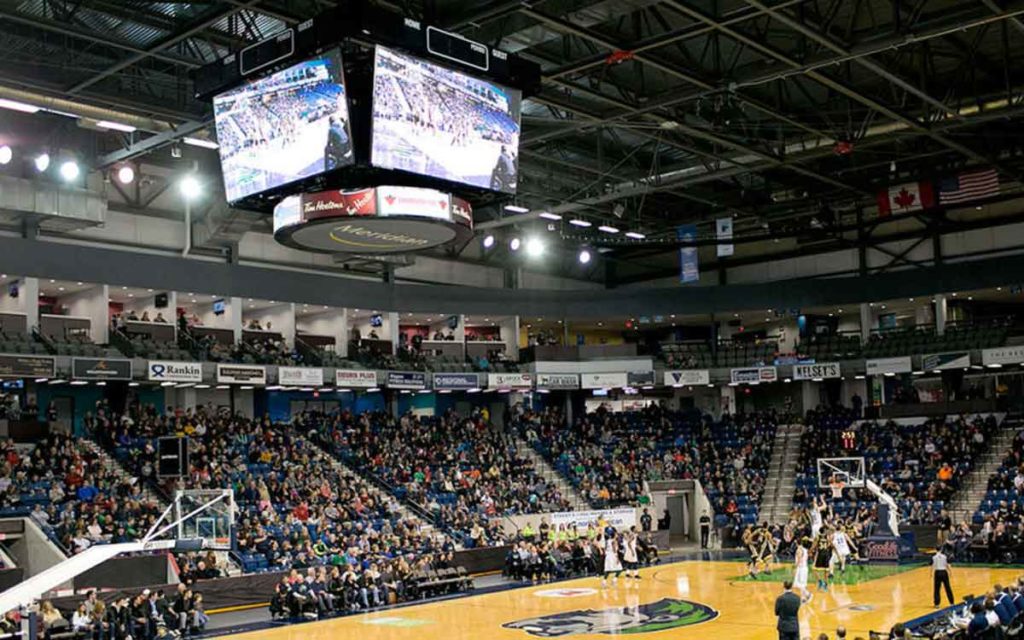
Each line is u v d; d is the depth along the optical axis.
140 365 45.62
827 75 35.41
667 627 28.80
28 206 42.22
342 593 35.88
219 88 25.83
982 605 21.27
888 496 45.50
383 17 23.34
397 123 24.00
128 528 37.41
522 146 45.28
